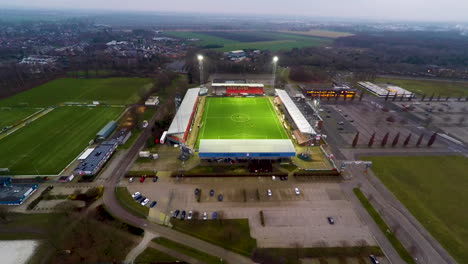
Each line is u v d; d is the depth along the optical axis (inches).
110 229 2078.0
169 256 1868.8
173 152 3208.7
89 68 7298.2
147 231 2078.0
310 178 2765.7
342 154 3218.5
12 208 2269.9
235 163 2992.1
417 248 1958.7
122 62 7815.0
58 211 2247.8
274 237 2047.2
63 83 6003.9
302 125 3663.9
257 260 1854.1
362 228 2146.9
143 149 3270.2
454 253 1921.8
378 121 4215.1
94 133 3624.5
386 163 3036.4
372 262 1845.5
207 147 2997.0
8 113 4244.6
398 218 2244.1
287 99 4749.0
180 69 7662.4
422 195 2524.6
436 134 3634.4
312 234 2081.7
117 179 2691.9
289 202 2425.0
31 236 2000.5
